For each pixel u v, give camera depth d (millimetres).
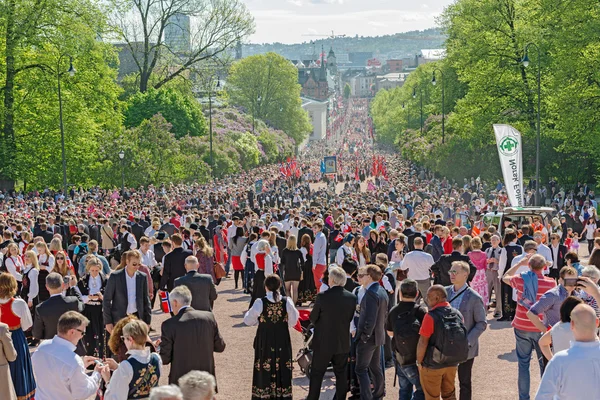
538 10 50312
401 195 50375
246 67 128250
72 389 7984
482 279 16672
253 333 16406
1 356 8938
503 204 42438
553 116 50125
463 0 63344
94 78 57312
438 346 9008
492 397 11273
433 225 23172
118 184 55844
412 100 113312
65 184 49500
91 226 26766
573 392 6562
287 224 27016
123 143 56750
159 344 9094
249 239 21234
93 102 58344
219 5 76875
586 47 42750
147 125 59000
